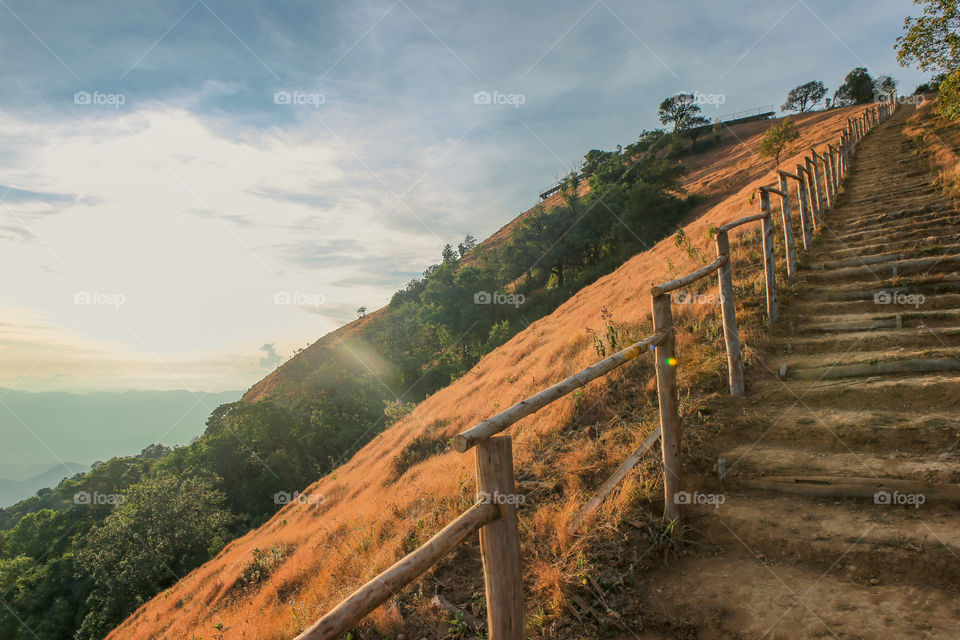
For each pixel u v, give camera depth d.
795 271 9.03
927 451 4.05
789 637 2.76
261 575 10.46
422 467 10.88
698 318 7.98
